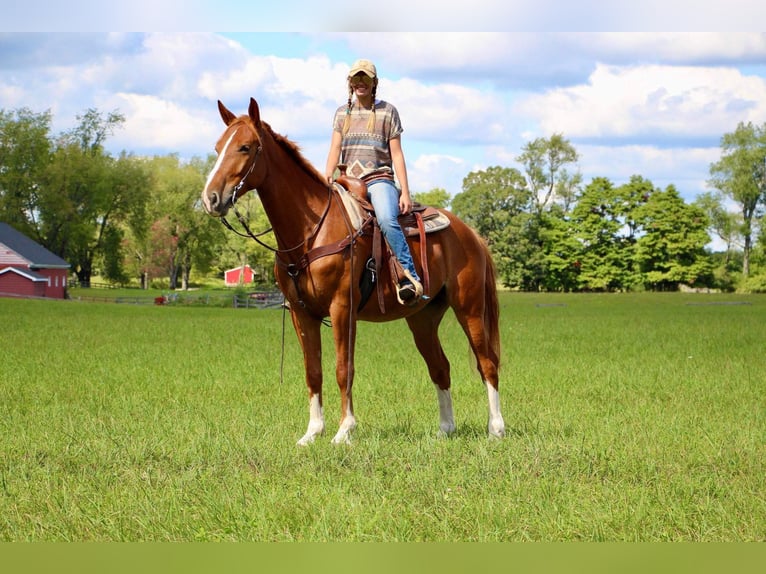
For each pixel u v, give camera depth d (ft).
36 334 83.35
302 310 27.86
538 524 19.03
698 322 113.50
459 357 60.29
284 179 26.78
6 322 104.73
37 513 20.15
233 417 32.96
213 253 369.30
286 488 22.08
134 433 29.40
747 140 330.95
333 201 27.35
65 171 301.63
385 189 28.02
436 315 30.50
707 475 23.18
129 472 23.48
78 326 99.04
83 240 310.86
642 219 355.97
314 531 18.48
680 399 38.78
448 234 29.68
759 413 34.24
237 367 52.80
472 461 24.25
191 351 65.36
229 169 25.75
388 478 22.88
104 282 384.68
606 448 25.96
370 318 28.94
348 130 28.89
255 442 27.22
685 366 53.11
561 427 30.81
